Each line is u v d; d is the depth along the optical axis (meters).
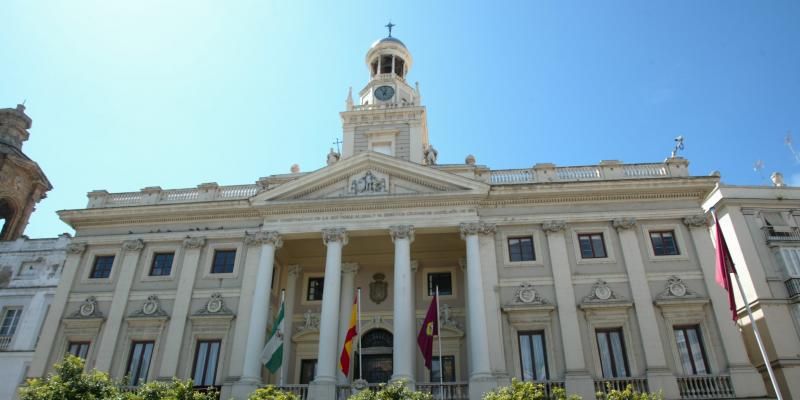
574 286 25.73
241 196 30.28
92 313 27.55
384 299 30.05
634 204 27.45
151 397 19.53
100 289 28.30
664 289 25.33
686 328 24.69
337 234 27.22
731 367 23.14
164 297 27.69
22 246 36.28
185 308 27.05
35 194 46.75
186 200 30.44
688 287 25.30
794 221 29.22
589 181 27.25
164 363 25.81
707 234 26.41
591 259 26.30
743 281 27.98
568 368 23.72
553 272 25.97
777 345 25.47
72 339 27.47
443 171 28.00
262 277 26.73
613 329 24.98
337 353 27.89
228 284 27.52
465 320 28.62
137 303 27.69
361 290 30.41
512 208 27.75
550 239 26.75
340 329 28.66
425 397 19.67
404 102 35.81
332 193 28.70
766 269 27.61
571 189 27.38
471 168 29.33
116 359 26.34
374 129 34.28
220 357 25.81
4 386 31.31
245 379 24.28
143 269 28.55
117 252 29.34
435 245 30.09
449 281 30.09
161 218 29.70
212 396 23.92
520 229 27.34
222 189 30.70
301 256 31.33
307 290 30.91
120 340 26.81
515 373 24.11
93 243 29.58
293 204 28.19
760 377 22.81
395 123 34.38
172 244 29.09
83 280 28.69
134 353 26.69
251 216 29.20
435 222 27.31
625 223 26.73
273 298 29.64
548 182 27.36
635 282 25.42
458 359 27.88
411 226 27.17
